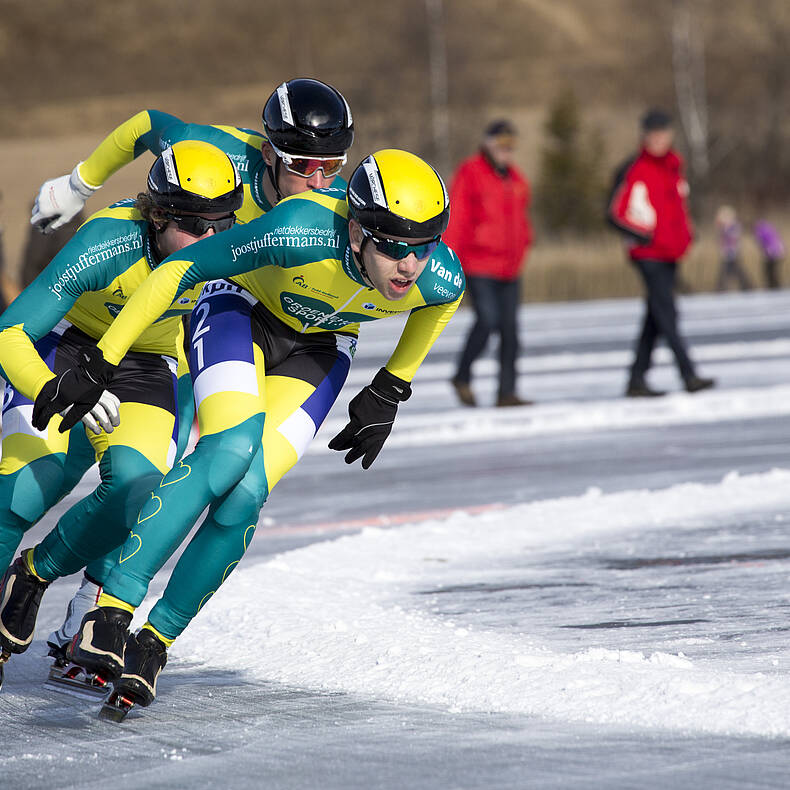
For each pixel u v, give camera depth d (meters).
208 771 8.39
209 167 10.71
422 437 27.00
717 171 126.50
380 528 17.97
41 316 10.94
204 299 11.49
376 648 11.30
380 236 10.01
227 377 10.53
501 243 30.19
